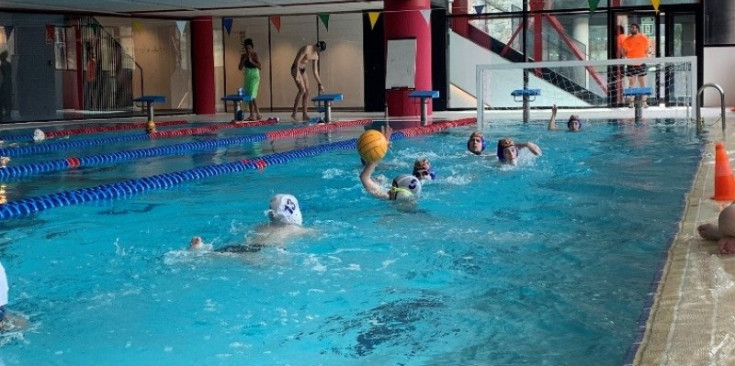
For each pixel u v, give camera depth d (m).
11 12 16.02
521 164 7.59
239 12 17.39
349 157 9.09
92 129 13.96
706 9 16.36
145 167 8.60
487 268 3.86
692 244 4.02
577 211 5.20
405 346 2.85
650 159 7.77
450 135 11.53
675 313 2.85
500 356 2.71
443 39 17.78
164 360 2.81
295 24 20.69
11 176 8.00
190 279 3.81
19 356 2.88
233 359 2.79
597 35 17.11
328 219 5.12
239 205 5.96
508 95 17.80
